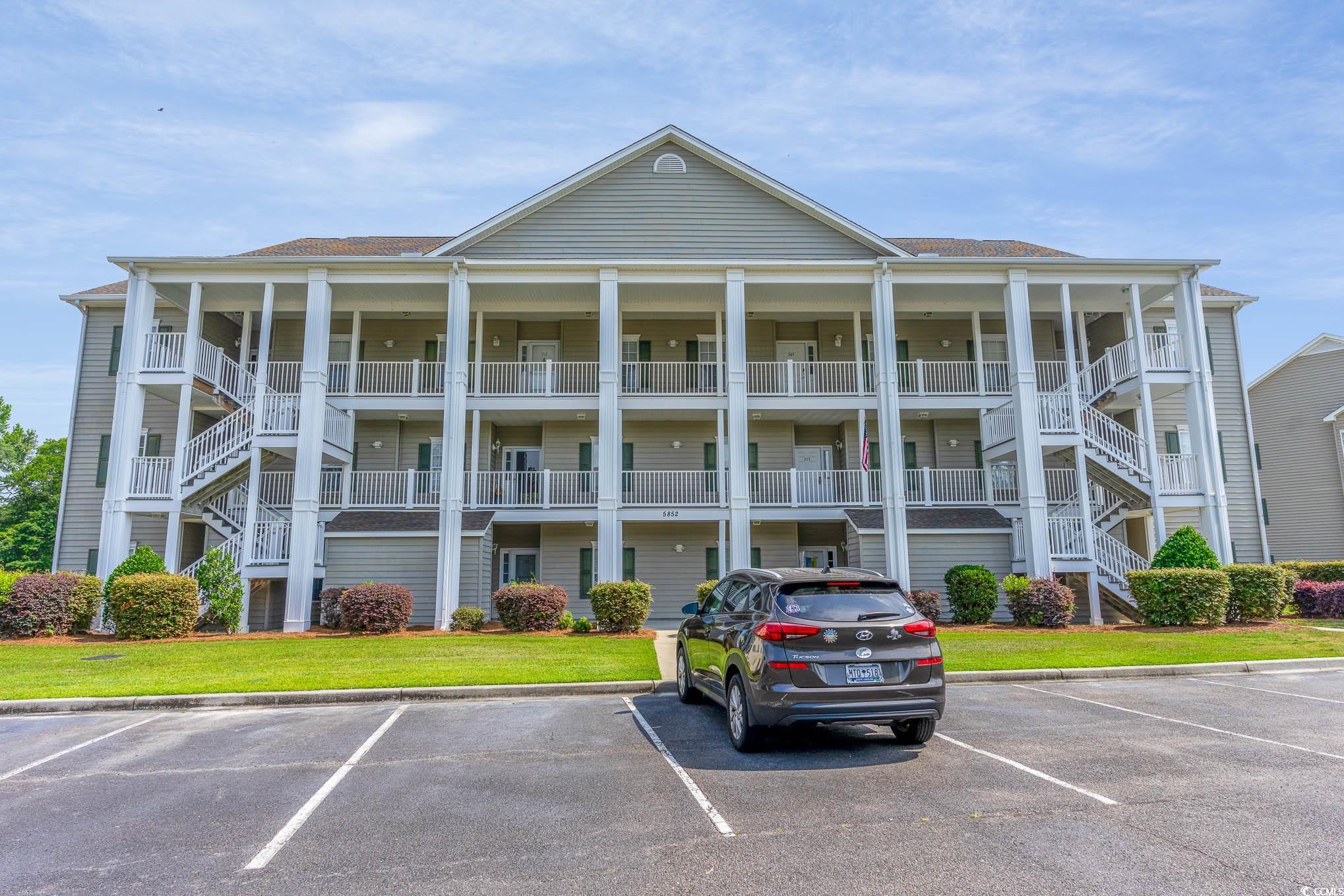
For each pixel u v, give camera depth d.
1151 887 4.19
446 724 8.62
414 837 5.12
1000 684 10.94
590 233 20.64
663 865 4.58
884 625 6.97
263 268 19.64
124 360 19.02
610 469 19.75
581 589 23.19
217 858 4.80
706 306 22.80
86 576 16.78
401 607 16.75
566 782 6.33
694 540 23.50
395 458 23.06
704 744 7.56
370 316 23.64
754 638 7.09
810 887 4.23
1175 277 20.81
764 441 24.03
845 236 20.77
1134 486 20.08
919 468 22.89
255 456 18.88
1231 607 16.81
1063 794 5.84
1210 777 6.28
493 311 23.08
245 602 18.11
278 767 6.92
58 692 10.11
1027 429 19.64
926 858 4.63
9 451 49.00
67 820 5.56
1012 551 20.11
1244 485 23.39
